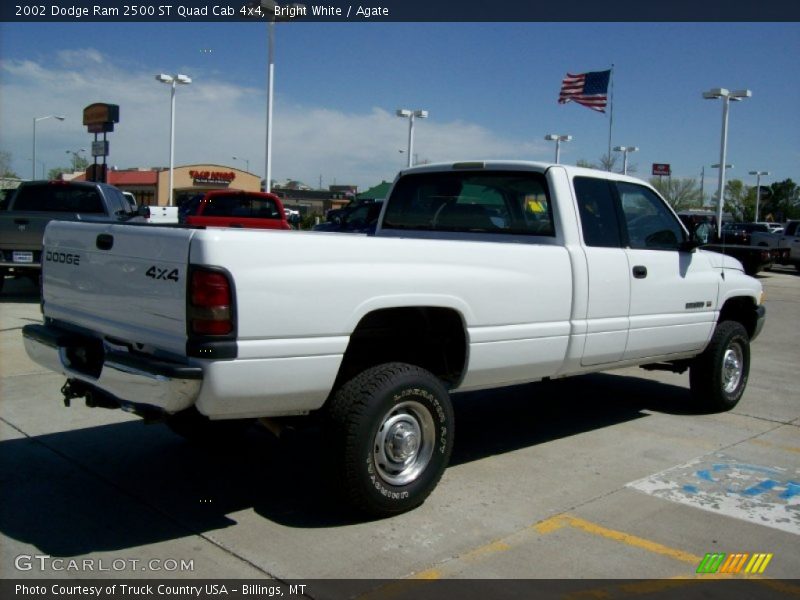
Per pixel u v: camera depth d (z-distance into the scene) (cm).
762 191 7400
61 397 686
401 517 447
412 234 639
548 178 552
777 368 973
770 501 494
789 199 7331
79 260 455
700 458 579
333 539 415
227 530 423
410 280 434
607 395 780
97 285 439
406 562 391
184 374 365
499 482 513
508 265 489
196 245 370
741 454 592
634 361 613
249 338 375
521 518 452
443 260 454
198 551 397
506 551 407
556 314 522
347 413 415
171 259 383
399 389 427
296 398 400
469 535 425
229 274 369
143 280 401
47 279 493
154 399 378
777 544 428
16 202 1318
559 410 716
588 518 455
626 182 609
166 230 388
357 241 414
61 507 450
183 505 457
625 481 522
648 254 600
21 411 642
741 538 434
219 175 6238
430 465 452
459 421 671
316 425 462
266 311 379
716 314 683
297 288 388
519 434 632
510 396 770
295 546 405
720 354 693
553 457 571
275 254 383
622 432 645
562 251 528
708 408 716
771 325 1390
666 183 5681
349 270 408
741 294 717
